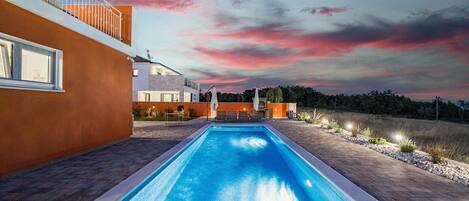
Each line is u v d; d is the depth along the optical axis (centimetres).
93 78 765
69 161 619
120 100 934
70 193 412
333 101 4850
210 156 896
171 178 649
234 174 686
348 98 4616
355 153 732
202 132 1211
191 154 922
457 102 3422
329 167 573
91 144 750
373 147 812
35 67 590
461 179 497
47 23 588
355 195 409
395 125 1897
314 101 5034
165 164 614
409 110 3578
